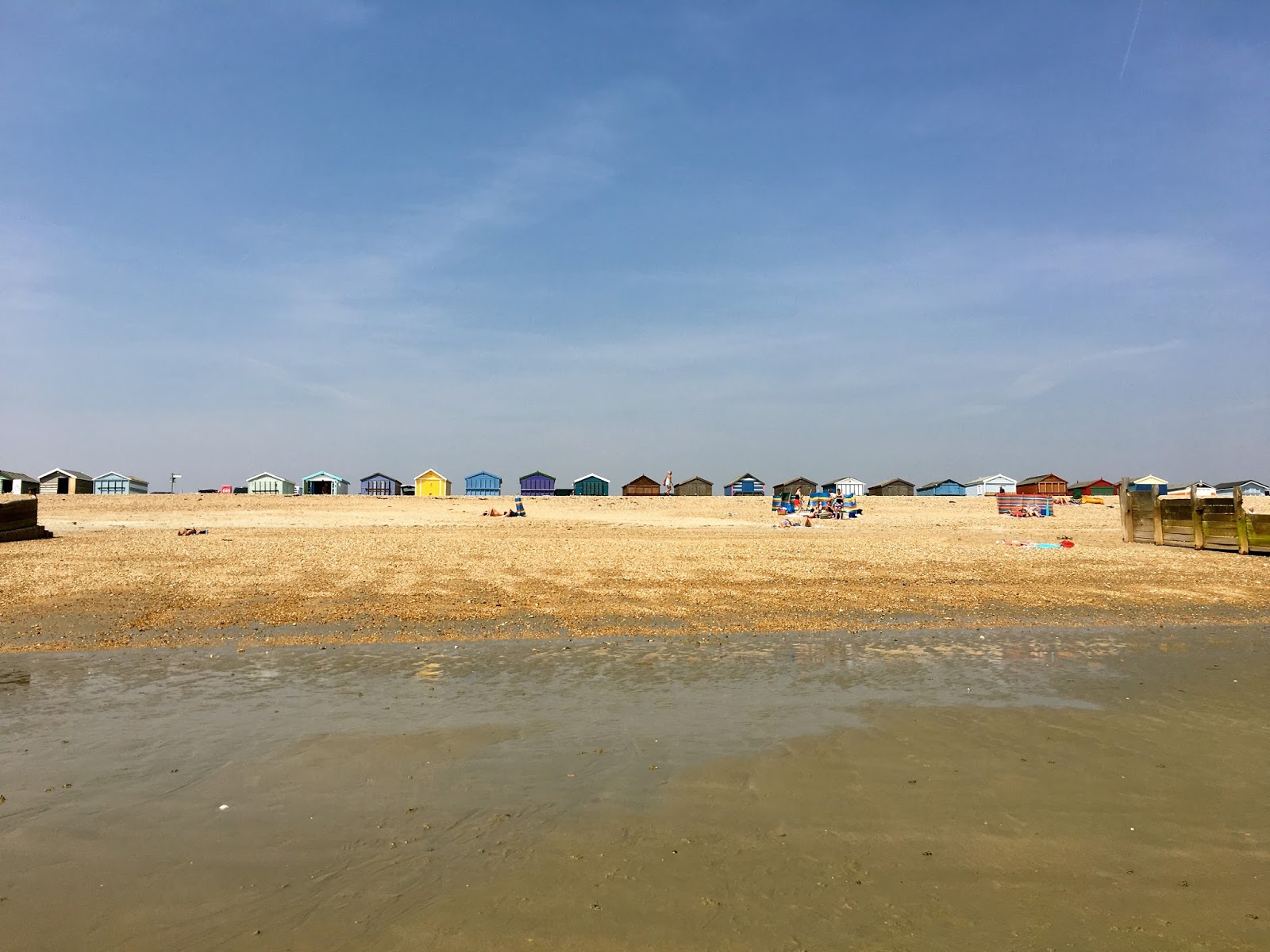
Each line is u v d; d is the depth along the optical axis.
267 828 8.09
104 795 8.90
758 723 11.52
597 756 10.14
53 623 18.70
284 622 18.91
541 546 37.09
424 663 15.15
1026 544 39.12
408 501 94.44
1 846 7.69
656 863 7.36
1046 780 9.38
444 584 24.50
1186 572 28.31
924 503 96.69
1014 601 22.33
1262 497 96.62
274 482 108.25
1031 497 75.38
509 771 9.62
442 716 11.80
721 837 7.90
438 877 7.10
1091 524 60.19
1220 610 21.39
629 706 12.35
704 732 11.09
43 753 10.22
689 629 18.47
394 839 7.86
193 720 11.56
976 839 7.86
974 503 96.81
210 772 9.58
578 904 6.67
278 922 6.42
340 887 6.95
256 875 7.15
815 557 32.50
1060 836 7.93
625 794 8.94
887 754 10.23
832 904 6.67
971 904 6.70
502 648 16.45
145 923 6.40
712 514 77.94
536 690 13.25
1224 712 12.06
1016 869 7.27
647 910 6.57
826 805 8.65
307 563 29.39
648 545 37.84
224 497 93.94
